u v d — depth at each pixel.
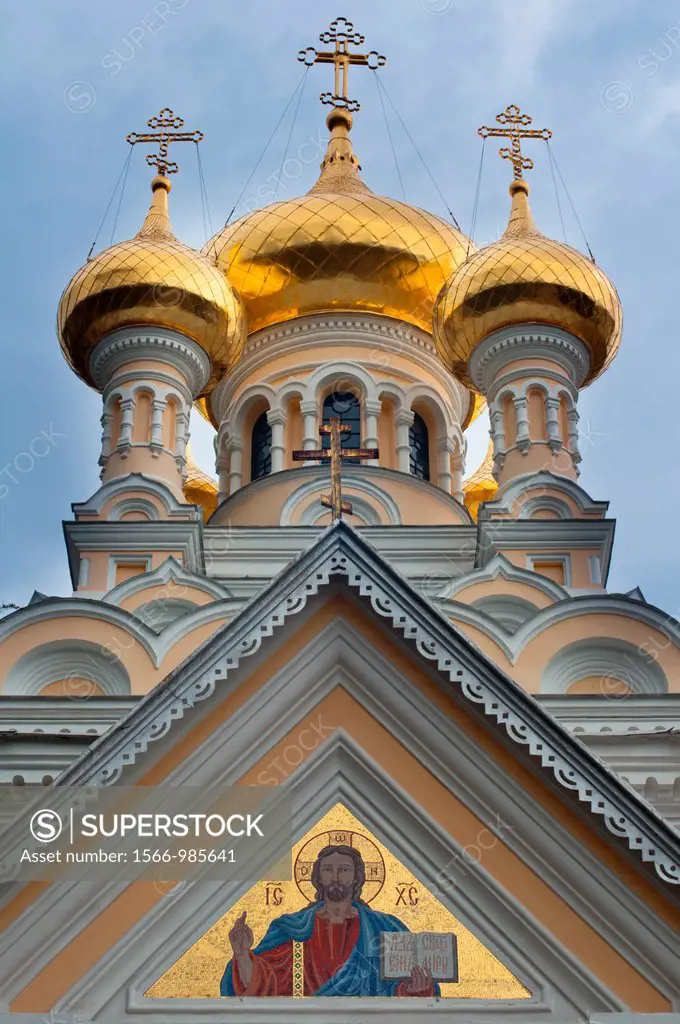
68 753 22.00
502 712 16.42
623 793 16.05
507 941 15.81
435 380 35.78
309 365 35.06
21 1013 15.17
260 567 31.19
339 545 17.08
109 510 30.83
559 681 25.80
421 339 35.84
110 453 32.12
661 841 15.91
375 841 16.31
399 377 35.25
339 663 17.03
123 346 32.75
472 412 38.03
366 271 35.31
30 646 25.94
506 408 32.72
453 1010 15.43
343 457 19.23
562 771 16.17
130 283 32.56
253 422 35.59
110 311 32.69
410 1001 15.48
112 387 32.75
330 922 15.86
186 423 32.75
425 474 35.34
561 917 15.91
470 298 33.00
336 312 35.50
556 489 31.06
